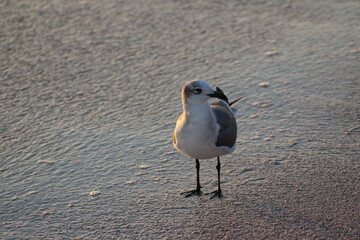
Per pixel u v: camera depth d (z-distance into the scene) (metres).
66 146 12.30
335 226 9.04
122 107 14.16
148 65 16.61
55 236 9.15
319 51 17.06
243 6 21.09
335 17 19.77
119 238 9.05
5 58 17.19
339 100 13.87
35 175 11.16
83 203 10.13
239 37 18.38
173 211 9.82
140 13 20.58
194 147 9.78
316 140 12.02
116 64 16.72
